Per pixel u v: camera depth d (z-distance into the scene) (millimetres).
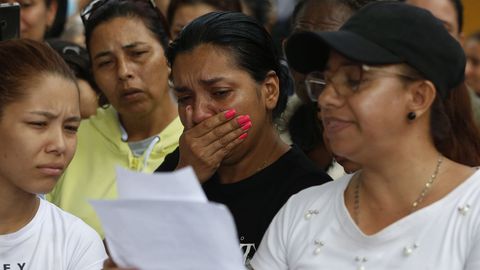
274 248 4137
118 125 6707
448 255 3660
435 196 3809
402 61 3740
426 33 3740
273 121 5242
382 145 3795
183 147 5020
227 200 5043
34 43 4574
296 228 4082
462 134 4156
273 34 8594
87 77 7500
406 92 3768
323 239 3955
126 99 6500
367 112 3732
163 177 3646
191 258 3732
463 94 4195
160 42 6559
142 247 3764
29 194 4570
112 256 3875
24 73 4406
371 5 3885
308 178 4945
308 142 5949
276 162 5059
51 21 8734
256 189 5008
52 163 4441
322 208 4066
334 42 3688
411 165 3848
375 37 3754
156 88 6527
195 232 3656
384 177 3885
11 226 4562
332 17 6137
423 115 3850
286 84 5246
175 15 7617
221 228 3611
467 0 10039
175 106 6707
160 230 3697
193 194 3643
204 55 4883
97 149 6660
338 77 3812
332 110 3830
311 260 3941
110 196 6391
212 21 4941
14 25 5660
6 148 4422
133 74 6465
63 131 4492
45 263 4570
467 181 3764
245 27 4949
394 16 3771
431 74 3740
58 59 4570
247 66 4906
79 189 6465
